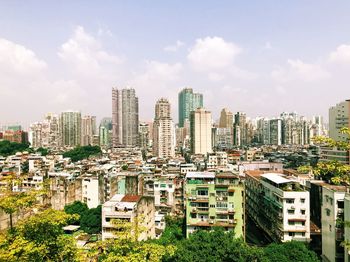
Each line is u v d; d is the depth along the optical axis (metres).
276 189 67.69
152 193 100.69
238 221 63.25
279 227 64.69
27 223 24.08
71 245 25.34
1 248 21.95
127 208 60.00
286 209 62.97
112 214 59.75
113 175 105.38
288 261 47.34
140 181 104.06
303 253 48.75
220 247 45.34
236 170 116.19
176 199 99.25
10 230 23.78
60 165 164.00
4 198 23.52
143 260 25.55
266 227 75.19
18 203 23.55
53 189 98.81
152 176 116.25
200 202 64.44
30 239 23.33
